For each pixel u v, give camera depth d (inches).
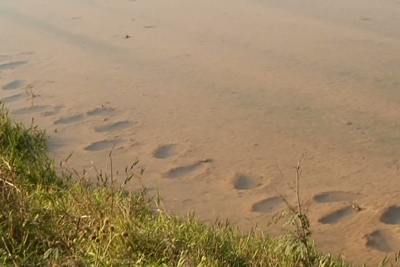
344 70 266.7
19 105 249.8
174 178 193.8
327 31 316.5
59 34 336.2
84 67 286.8
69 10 383.6
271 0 380.5
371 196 177.6
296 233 139.5
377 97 239.0
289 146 207.9
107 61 292.8
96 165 202.7
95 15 369.1
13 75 281.3
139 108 242.2
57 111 243.1
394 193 178.4
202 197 182.7
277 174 192.2
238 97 246.5
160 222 154.5
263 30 323.6
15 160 188.2
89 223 147.6
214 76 268.1
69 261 126.0
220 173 195.0
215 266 135.3
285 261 137.5
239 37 314.8
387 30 313.4
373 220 166.9
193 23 342.3
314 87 251.3
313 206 174.7
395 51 284.7
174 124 227.9
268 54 289.6
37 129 226.2
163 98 249.9
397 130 213.6
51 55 304.3
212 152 207.3
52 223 145.9
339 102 236.8
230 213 174.1
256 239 151.7
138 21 351.3
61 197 170.9
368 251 154.9
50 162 197.0
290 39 307.7
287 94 246.4
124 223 146.5
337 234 162.4
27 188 173.9
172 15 359.6
